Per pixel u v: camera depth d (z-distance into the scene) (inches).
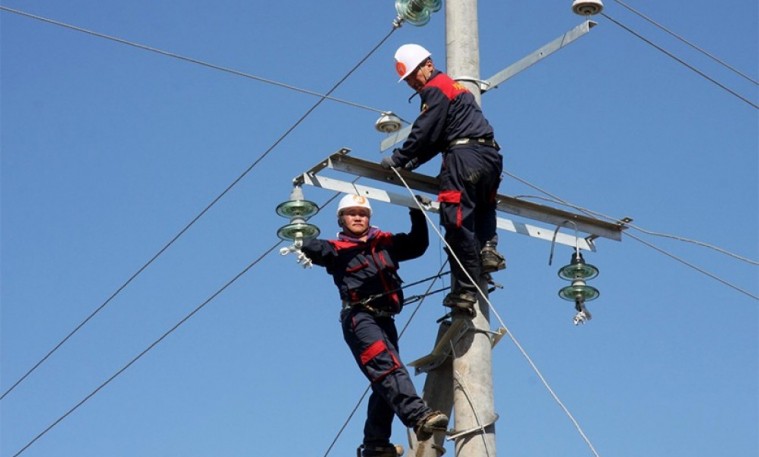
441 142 424.5
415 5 485.4
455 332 415.5
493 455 404.5
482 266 418.6
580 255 468.8
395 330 435.2
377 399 437.1
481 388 409.1
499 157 421.7
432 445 422.3
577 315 466.9
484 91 454.6
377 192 439.5
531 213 466.9
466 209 414.6
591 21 434.3
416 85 433.7
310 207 437.7
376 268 431.5
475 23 454.9
